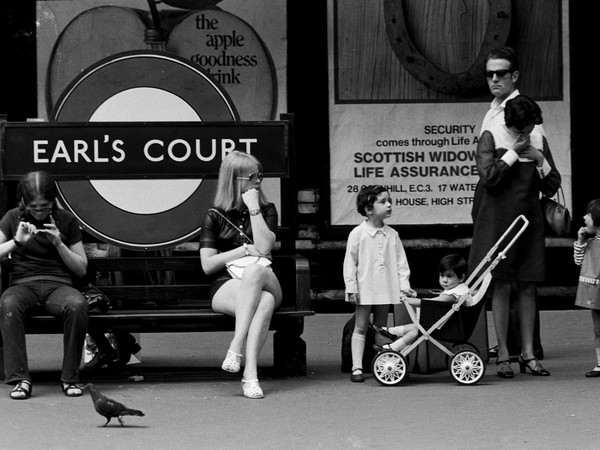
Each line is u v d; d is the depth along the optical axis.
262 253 9.62
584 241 10.13
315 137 14.00
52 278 9.45
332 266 14.07
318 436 7.74
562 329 12.81
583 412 8.45
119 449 7.42
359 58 13.96
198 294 10.00
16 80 13.80
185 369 10.49
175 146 10.14
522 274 9.85
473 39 13.97
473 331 10.22
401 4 13.89
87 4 13.81
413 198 14.02
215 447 7.46
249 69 13.91
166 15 13.81
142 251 10.83
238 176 9.73
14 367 9.15
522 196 9.82
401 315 10.16
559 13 14.00
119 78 10.27
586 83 14.05
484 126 10.16
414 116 13.98
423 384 9.65
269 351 11.75
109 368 10.50
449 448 7.38
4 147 10.03
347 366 10.27
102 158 10.10
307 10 13.93
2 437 7.78
